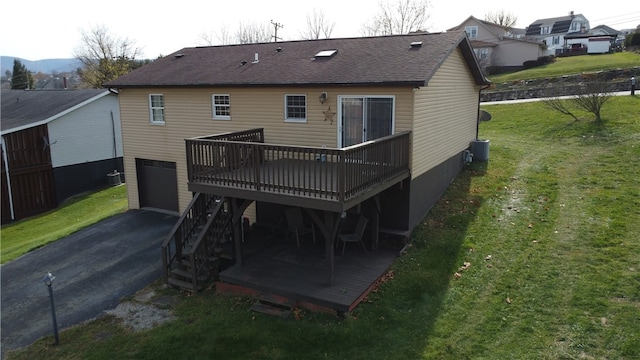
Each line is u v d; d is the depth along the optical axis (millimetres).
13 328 10602
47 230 19203
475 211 13570
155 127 17047
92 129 25672
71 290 12219
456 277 10516
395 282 10523
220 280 11133
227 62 16484
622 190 13336
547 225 12133
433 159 13867
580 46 54812
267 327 9352
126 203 20688
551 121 22625
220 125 15320
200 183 11422
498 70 47562
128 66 50250
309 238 13148
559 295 9398
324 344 8680
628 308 8680
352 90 12539
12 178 22359
